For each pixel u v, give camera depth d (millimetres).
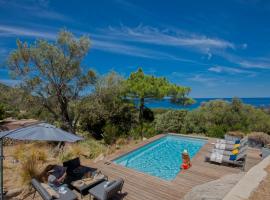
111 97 16016
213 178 6727
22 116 19750
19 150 9242
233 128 15391
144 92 17094
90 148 10633
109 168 7559
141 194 5551
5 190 5508
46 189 4652
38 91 13305
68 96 14234
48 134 4922
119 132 14484
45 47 12922
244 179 4367
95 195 4672
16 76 12680
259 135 12000
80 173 6027
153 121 18047
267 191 3771
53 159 8477
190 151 11875
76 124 16266
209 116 16734
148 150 11961
